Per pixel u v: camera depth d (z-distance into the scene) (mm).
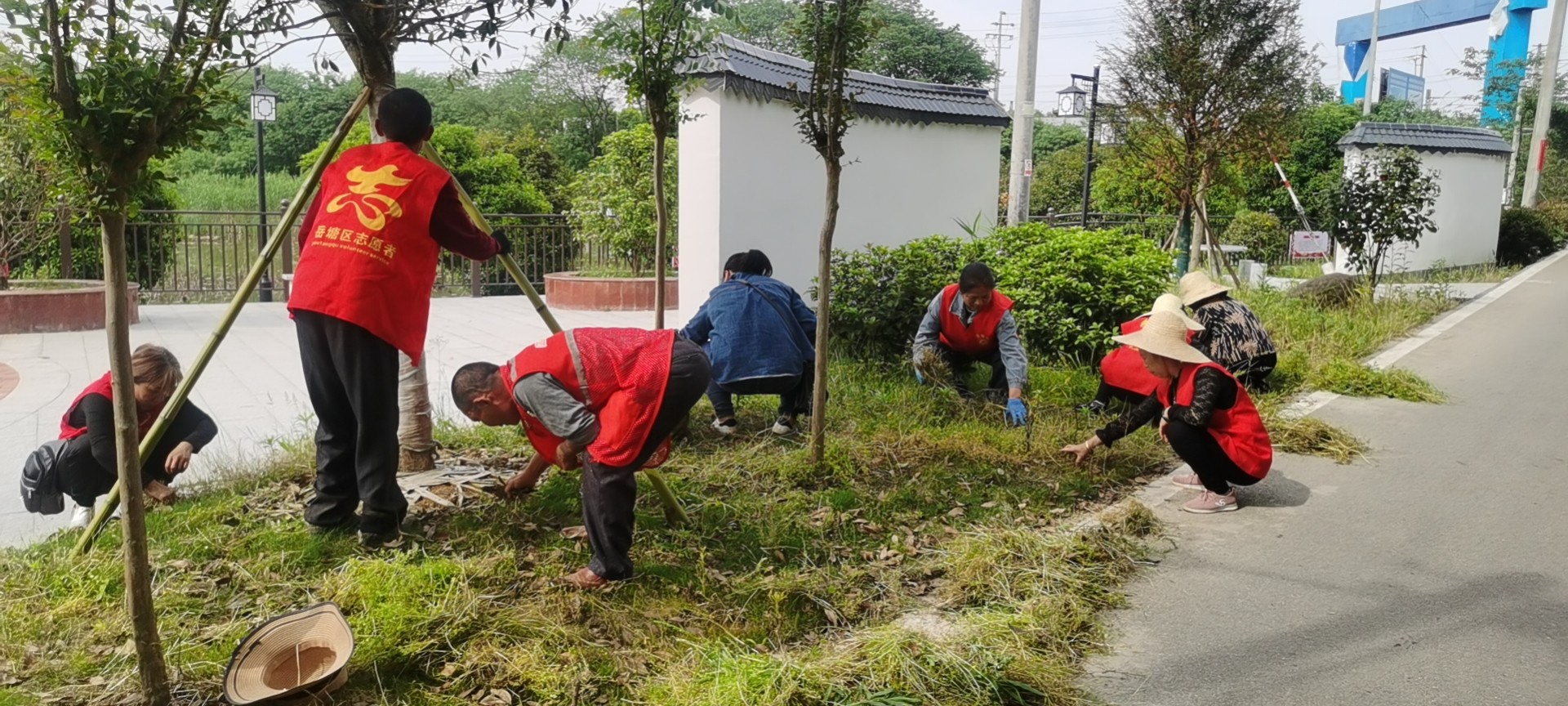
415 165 3891
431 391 7172
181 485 4789
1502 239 19750
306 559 3916
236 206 21500
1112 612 3789
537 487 4695
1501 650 3475
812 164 9336
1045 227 8656
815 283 7715
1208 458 4809
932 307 6449
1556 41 24984
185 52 2705
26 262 12148
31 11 2512
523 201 16812
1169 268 8039
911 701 3002
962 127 10727
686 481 4965
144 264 13484
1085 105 15211
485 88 35000
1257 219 19219
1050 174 25234
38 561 3836
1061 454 5590
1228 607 3830
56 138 2584
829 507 4691
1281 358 8359
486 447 5438
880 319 7469
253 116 13289
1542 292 14484
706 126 8445
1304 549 4426
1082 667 3373
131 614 2824
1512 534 4609
